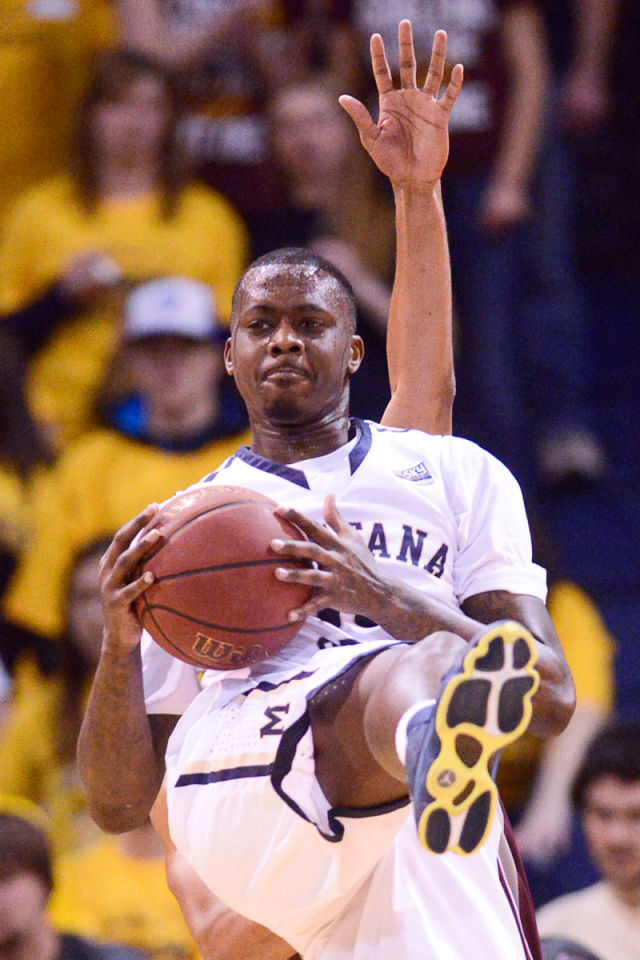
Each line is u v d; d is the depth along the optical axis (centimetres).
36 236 2205
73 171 2231
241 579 908
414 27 2347
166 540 918
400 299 1178
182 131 2241
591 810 1534
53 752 1816
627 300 2919
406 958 941
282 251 1059
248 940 1045
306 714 941
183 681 1052
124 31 2358
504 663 774
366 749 902
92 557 1823
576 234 2933
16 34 2406
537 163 2433
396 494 1029
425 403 1161
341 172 2317
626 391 2761
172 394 1969
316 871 945
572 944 1341
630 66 2944
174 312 1969
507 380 2406
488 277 2395
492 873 997
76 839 1745
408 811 932
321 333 1034
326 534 923
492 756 796
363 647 947
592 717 1888
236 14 2366
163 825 1115
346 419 1066
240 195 2355
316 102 2302
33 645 1923
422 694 837
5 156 2403
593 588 2422
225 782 959
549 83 2447
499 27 2380
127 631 936
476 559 1032
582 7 2748
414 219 1171
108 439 1981
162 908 1617
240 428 2017
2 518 1956
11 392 2045
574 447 2472
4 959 1410
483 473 1066
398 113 1162
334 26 2373
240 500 931
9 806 1552
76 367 2147
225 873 958
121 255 2178
